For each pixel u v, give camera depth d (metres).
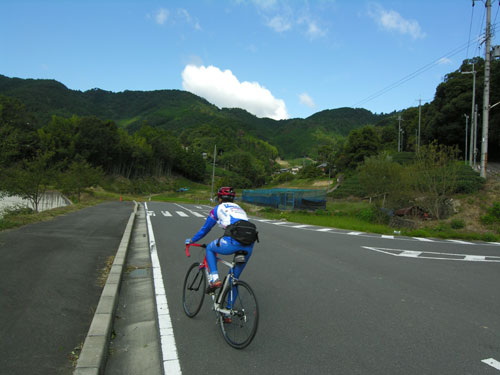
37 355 2.79
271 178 127.62
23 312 3.63
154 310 4.34
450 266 7.51
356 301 4.79
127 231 10.12
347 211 27.00
